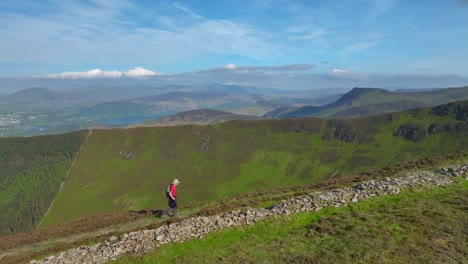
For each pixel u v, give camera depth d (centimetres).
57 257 1994
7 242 3353
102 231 3142
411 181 2692
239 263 1645
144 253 1836
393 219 1992
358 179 3788
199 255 1750
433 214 2028
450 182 2634
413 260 1561
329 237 1856
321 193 2516
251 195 3891
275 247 1791
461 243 1692
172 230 2062
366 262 1564
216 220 2181
